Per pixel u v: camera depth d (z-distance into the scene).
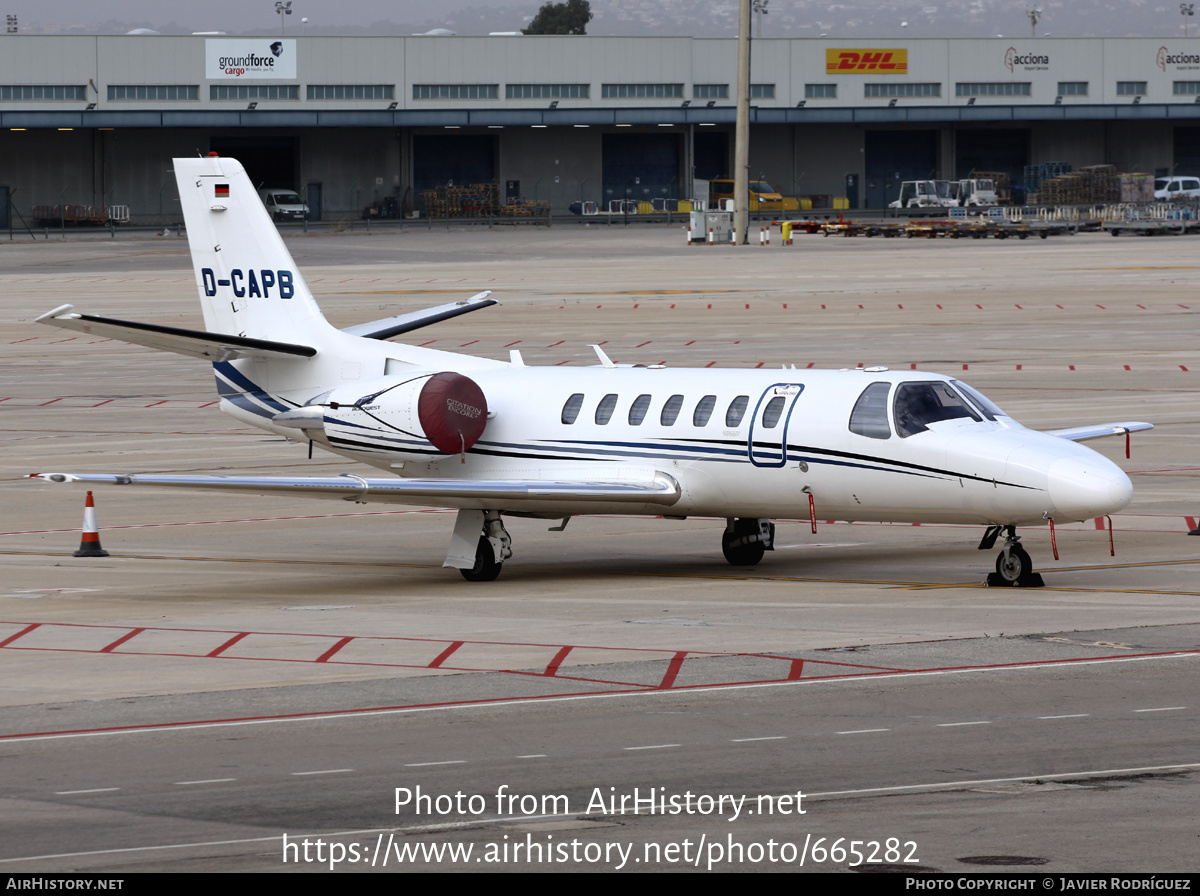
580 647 67.06
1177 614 71.75
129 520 110.38
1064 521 77.44
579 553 96.44
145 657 67.06
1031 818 43.28
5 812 45.19
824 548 95.75
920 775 47.50
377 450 92.62
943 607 74.56
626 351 192.62
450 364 97.25
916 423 80.62
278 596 82.62
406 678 61.94
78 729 54.72
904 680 59.69
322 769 49.25
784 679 60.28
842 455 81.62
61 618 76.50
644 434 87.31
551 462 89.62
